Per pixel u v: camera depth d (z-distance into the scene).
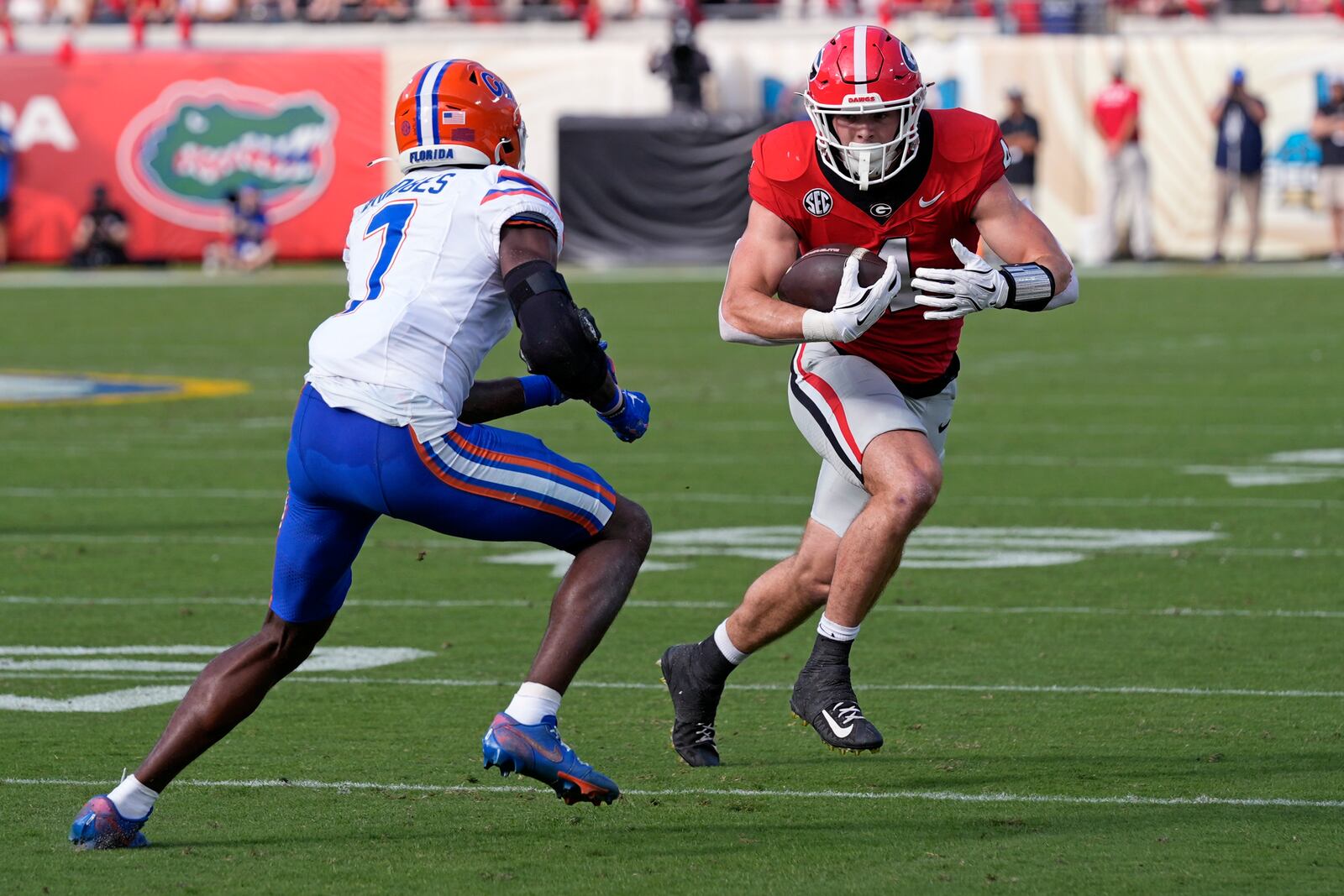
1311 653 23.33
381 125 98.44
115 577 28.80
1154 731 19.52
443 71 15.62
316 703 21.06
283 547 15.30
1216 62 96.94
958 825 16.12
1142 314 74.62
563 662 14.79
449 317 14.84
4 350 64.75
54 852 15.29
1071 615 25.83
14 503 36.03
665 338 67.25
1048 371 58.28
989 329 71.62
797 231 18.36
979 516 34.34
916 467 17.61
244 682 15.44
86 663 23.11
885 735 19.56
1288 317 72.25
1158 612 25.91
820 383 18.45
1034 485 37.75
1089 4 106.00
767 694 21.77
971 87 97.19
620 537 15.29
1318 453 41.84
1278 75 96.69
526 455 14.97
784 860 15.09
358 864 14.98
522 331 14.55
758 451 42.47
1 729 19.72
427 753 18.83
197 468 40.53
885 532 17.34
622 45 99.75
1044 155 97.81
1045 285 17.41
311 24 109.50
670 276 91.62
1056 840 15.60
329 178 98.56
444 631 25.12
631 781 17.83
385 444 14.64
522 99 99.38
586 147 96.25
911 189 17.97
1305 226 97.31
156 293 85.88
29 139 98.12
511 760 14.53
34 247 99.00
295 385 55.41
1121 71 95.69
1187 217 98.25
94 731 19.66
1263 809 16.52
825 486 18.45
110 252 98.44
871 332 18.58
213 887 14.35
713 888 14.31
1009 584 28.05
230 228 97.56
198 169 98.31
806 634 25.58
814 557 18.14
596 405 15.24
